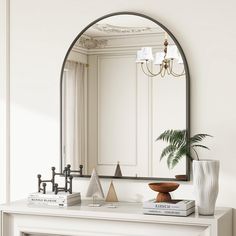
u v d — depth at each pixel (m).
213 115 3.67
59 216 3.56
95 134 3.96
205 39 3.69
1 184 4.26
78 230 3.54
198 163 3.33
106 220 3.46
